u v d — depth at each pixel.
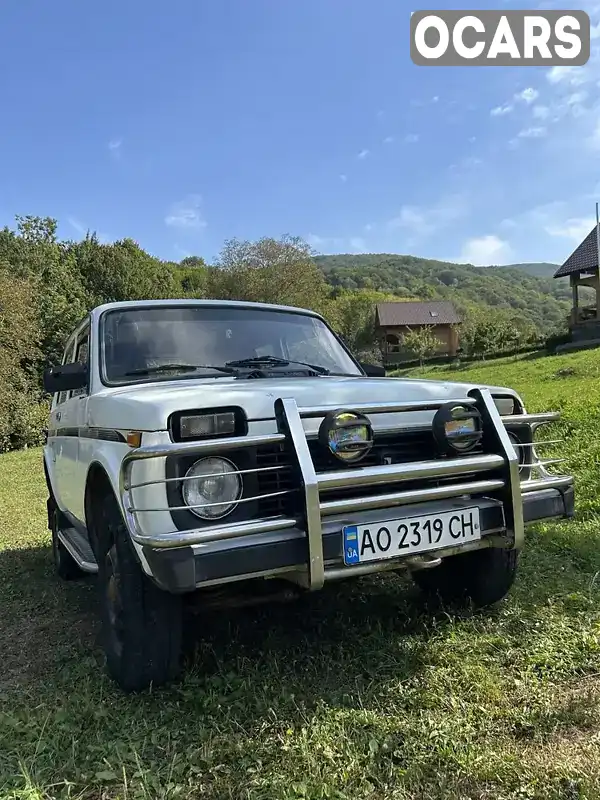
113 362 3.54
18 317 22.31
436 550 2.58
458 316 68.69
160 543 2.14
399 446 2.74
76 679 2.88
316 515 2.29
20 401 22.38
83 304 33.09
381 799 1.94
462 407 2.77
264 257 46.56
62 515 4.60
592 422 8.09
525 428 3.11
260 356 3.90
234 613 3.51
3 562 5.19
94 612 3.83
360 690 2.58
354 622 3.33
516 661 2.79
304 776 2.05
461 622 3.21
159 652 2.61
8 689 2.86
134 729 2.40
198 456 2.31
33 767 2.19
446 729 2.27
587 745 2.14
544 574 3.81
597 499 5.26
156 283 45.44
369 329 69.56
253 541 2.27
